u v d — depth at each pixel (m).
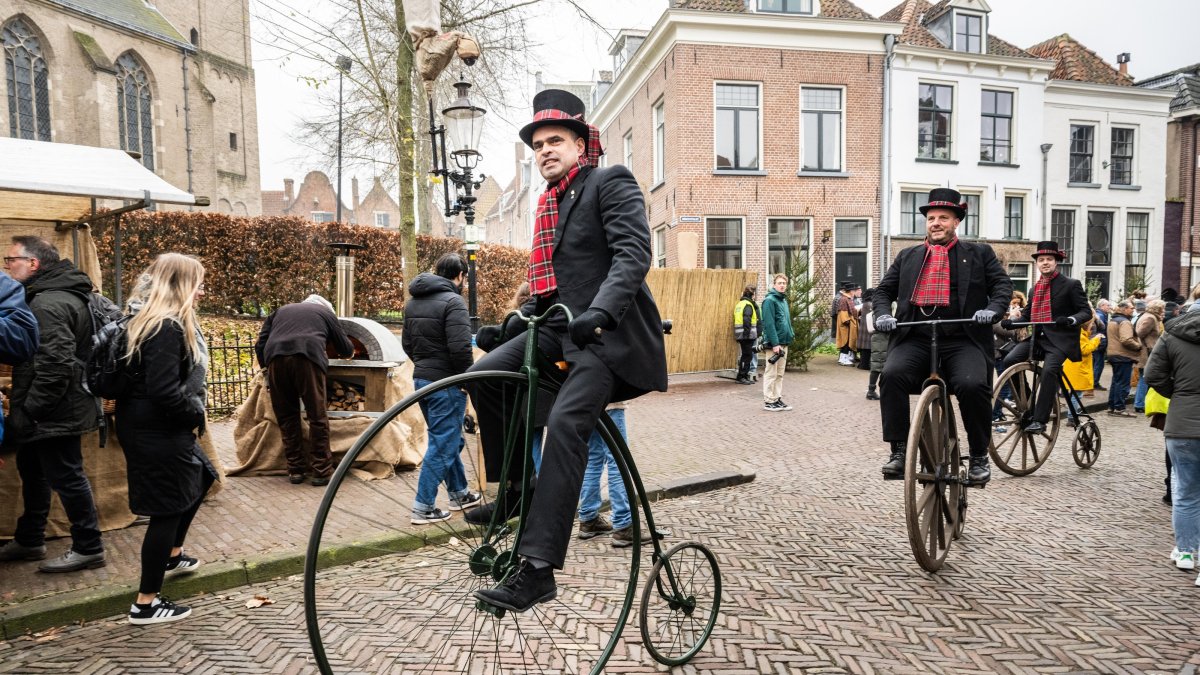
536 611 3.11
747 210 17.45
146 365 3.02
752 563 3.85
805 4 17.67
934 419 3.73
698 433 7.78
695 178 17.20
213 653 2.89
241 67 33.22
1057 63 21.47
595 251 2.40
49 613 3.14
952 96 18.70
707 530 4.46
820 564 3.84
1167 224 22.25
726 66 17.20
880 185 18.03
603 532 4.43
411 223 10.30
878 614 3.20
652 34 17.84
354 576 2.97
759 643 2.93
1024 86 19.27
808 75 17.58
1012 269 19.53
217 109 31.98
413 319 4.49
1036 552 4.04
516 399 2.36
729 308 13.14
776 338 9.15
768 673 2.70
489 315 15.48
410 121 10.20
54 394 3.42
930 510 3.70
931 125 18.64
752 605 3.30
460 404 4.18
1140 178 21.31
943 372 4.03
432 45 7.91
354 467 5.41
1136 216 21.56
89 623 3.21
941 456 3.80
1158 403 4.94
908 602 3.33
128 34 27.56
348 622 2.68
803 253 17.67
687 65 17.05
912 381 3.94
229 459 6.10
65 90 25.41
